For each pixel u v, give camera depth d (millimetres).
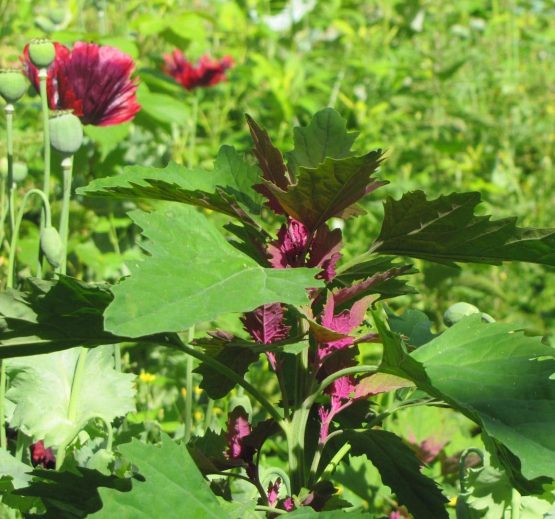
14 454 2061
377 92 4414
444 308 2912
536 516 1781
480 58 5078
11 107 2043
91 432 1943
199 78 3172
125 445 1538
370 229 3211
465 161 4219
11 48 2871
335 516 1536
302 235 1623
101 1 3463
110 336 1586
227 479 1735
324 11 5145
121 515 1515
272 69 3783
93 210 2627
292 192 1568
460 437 2176
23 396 1923
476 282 2895
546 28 6309
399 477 1675
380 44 5137
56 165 2582
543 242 1564
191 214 1552
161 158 2980
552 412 1507
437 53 4699
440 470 2160
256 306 1471
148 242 1507
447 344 1589
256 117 3871
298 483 1634
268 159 1599
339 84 4164
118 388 1956
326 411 1681
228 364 1651
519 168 4426
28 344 1577
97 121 2143
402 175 3867
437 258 1620
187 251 1516
